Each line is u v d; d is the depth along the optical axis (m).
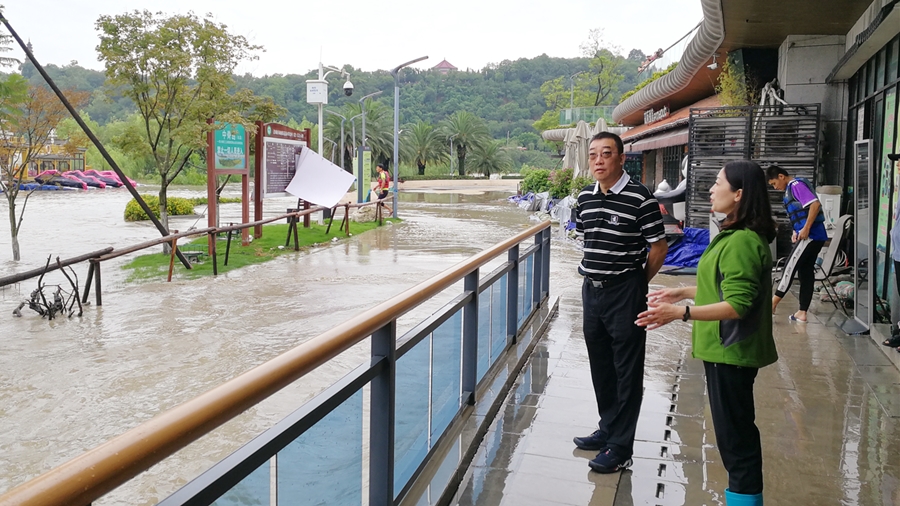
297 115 121.75
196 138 14.55
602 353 4.02
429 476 3.55
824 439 4.38
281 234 17.72
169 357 7.13
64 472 1.29
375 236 18.20
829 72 11.89
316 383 6.19
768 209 3.09
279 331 8.20
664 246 3.77
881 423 4.64
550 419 4.67
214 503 1.81
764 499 3.59
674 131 19.80
